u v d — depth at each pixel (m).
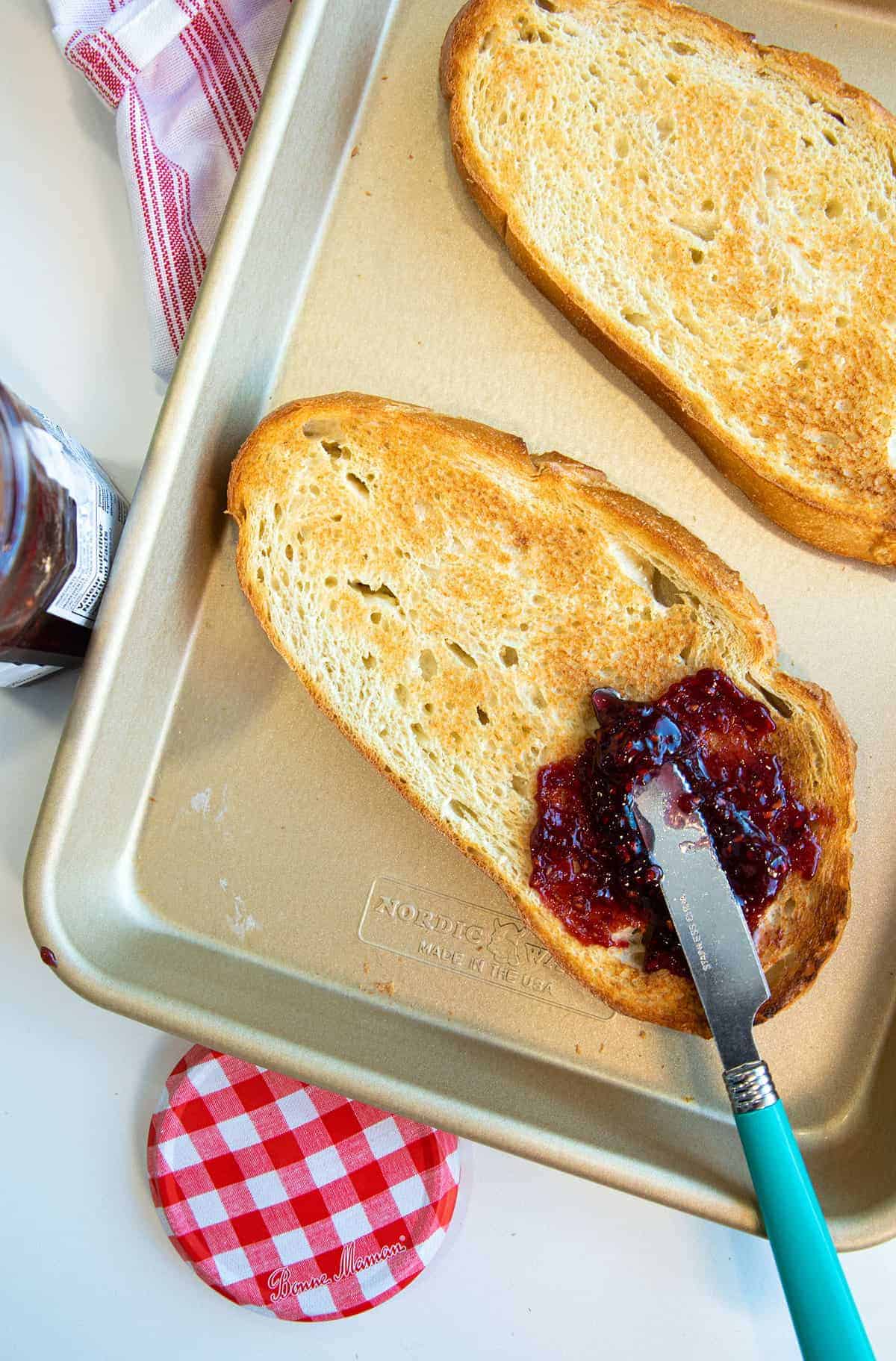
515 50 0.36
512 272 0.37
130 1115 0.37
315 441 0.35
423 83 0.38
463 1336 0.36
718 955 0.33
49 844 0.33
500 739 0.35
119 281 0.38
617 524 0.35
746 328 0.36
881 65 0.37
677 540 0.35
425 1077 0.34
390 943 0.36
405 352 0.37
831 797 0.34
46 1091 0.37
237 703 0.37
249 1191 0.36
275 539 0.36
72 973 0.34
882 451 0.36
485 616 0.35
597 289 0.36
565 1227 0.37
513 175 0.36
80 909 0.35
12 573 0.31
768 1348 0.36
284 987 0.36
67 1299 0.37
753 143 0.36
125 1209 0.37
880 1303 0.36
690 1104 0.35
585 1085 0.35
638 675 0.35
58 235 0.38
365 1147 0.36
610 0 0.36
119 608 0.34
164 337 0.37
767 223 0.36
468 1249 0.37
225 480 0.37
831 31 0.37
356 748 0.36
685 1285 0.36
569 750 0.35
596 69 0.36
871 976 0.36
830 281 0.36
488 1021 0.36
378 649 0.36
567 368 0.37
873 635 0.36
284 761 0.37
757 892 0.33
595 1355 0.36
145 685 0.35
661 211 0.36
